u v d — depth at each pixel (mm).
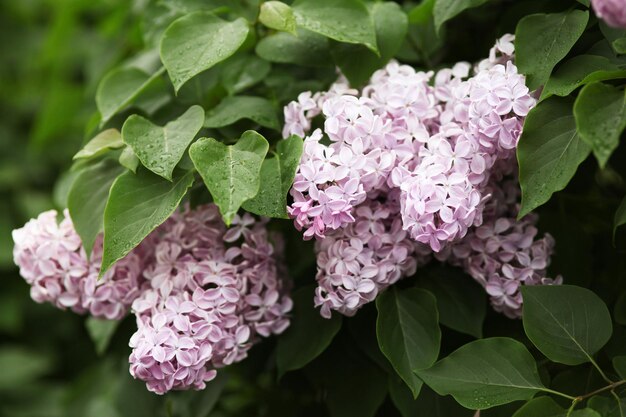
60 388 1156
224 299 608
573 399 564
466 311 629
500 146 588
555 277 656
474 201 575
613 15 512
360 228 607
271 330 639
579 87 584
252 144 583
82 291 645
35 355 1139
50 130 1097
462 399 565
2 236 1165
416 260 632
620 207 583
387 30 656
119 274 643
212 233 641
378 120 594
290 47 677
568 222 669
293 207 578
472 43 743
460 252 626
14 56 1372
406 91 610
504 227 618
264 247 640
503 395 566
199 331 597
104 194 646
